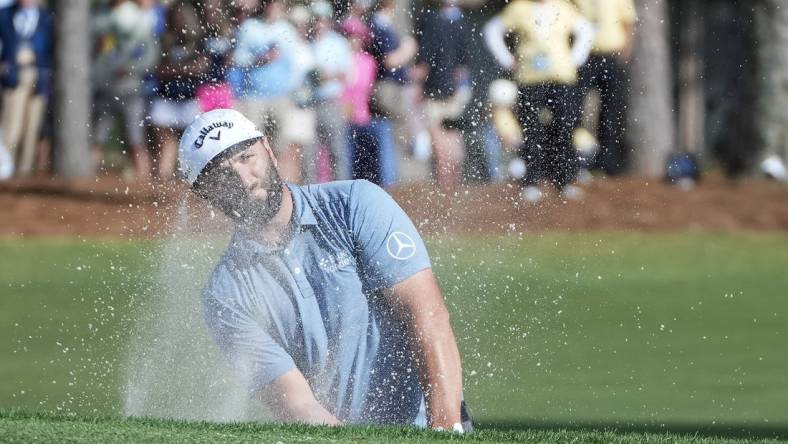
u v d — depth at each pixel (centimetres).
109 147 7281
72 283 4431
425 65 5903
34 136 6906
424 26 5969
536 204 5619
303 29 5278
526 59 5600
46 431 1508
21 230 5288
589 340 3772
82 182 6294
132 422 1603
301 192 1948
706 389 3189
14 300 4169
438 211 5325
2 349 3509
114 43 6419
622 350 3647
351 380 1959
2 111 6806
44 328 3775
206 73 5309
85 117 6694
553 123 5706
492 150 5791
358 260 1938
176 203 4662
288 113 5188
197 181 1927
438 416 1911
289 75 5150
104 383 3075
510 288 4375
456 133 5856
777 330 3988
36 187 6225
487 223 5247
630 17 6075
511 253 4856
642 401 3027
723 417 2869
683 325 4044
